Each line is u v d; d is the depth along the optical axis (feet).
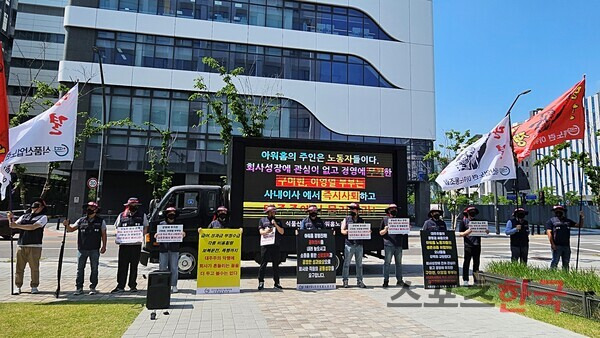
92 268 27.32
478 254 31.71
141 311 22.16
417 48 107.24
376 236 36.35
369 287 30.83
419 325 20.07
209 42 96.32
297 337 17.94
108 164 88.43
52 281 31.83
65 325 18.98
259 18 99.25
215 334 18.20
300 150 35.83
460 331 18.98
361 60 103.71
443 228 31.27
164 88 92.22
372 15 105.29
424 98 105.70
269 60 98.78
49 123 26.61
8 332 17.69
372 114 101.96
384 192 37.04
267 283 32.71
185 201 35.06
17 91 142.92
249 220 34.12
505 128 33.76
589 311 21.17
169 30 93.81
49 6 152.76
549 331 18.89
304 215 35.12
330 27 103.19
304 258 30.01
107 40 91.76
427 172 102.63
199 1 96.73
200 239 28.53
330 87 100.17
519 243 32.09
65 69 88.69
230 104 58.08
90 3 91.50
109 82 90.07
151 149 90.38
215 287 28.27
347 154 36.73
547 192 163.94
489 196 173.68
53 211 120.57
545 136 31.91
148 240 33.60
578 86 31.58
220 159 93.45
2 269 37.42
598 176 81.71
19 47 147.54
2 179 26.37
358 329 19.31
